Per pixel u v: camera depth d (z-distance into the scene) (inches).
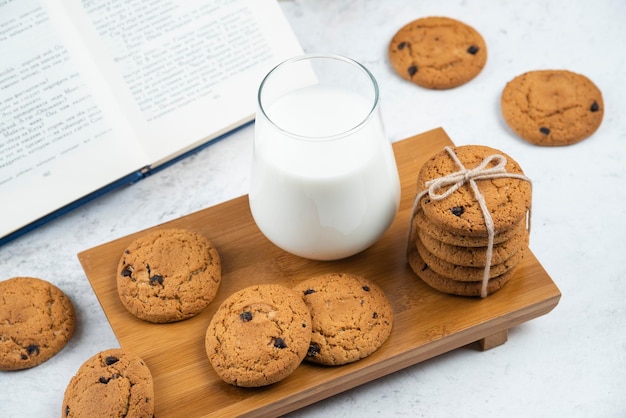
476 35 36.6
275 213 28.8
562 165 34.2
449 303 29.3
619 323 30.8
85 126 33.6
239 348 27.7
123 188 34.5
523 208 27.8
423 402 29.7
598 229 32.8
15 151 33.1
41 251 33.2
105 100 33.7
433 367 30.2
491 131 35.1
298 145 27.7
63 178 33.3
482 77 36.4
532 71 35.6
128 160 33.8
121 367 28.0
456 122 35.3
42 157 33.3
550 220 33.0
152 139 34.0
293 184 28.0
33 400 30.2
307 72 30.3
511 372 30.1
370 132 28.0
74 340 31.2
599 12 38.0
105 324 31.5
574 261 32.1
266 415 28.1
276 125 27.8
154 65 34.3
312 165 27.8
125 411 27.4
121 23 34.1
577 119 34.4
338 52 37.2
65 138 33.4
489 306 29.1
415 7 38.4
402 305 29.3
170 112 34.3
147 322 29.5
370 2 38.6
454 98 35.9
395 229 31.0
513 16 38.0
